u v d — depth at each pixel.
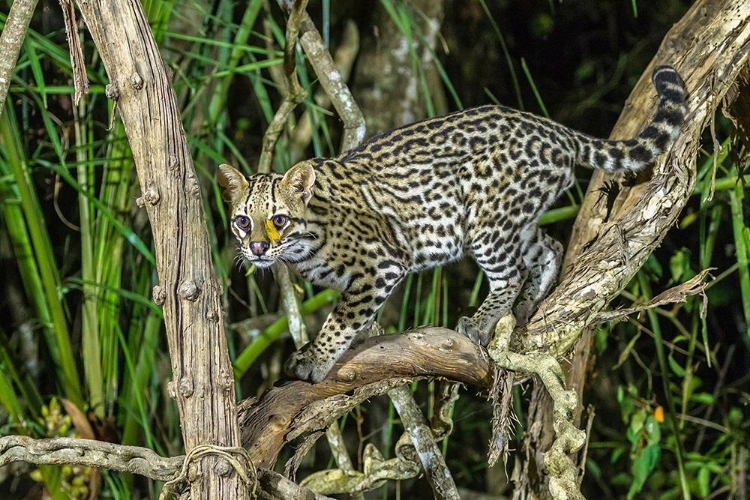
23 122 11.13
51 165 9.77
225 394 5.80
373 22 14.69
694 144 8.39
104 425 10.52
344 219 8.70
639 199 8.52
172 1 10.16
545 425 9.63
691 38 9.27
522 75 17.44
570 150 9.17
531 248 9.65
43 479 10.27
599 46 17.72
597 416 15.98
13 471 12.68
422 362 7.62
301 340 9.88
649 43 16.80
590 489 16.62
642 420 12.13
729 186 10.27
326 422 7.38
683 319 15.67
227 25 10.41
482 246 9.24
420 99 14.73
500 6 17.39
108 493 11.33
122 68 5.65
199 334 5.73
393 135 9.34
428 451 8.84
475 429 16.52
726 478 14.62
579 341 9.07
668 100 8.44
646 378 15.02
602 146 8.88
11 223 10.29
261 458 6.93
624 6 17.42
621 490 16.36
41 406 10.53
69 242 12.70
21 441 6.15
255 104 15.04
